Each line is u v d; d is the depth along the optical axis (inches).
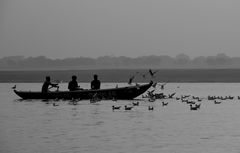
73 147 1382.9
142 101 3184.1
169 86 6929.1
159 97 3526.1
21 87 6624.0
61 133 1648.6
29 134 1622.8
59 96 3159.5
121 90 3122.5
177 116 2219.5
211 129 1754.4
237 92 4766.2
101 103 2957.7
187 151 1330.0
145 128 1780.3
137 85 3125.0
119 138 1537.9
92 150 1341.0
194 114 2317.9
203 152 1320.1
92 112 2400.3
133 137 1557.6
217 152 1320.1
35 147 1382.9
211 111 2493.8
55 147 1385.3
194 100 3390.7
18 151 1333.7
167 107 2721.5
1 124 1907.0
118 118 2117.4
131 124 1897.1
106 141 1486.2
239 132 1678.2
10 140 1505.9
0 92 4933.6
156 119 2080.5
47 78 3233.3
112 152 1317.7
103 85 7396.7
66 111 2453.2
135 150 1341.0
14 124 1903.3
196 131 1702.8
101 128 1776.6
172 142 1465.3
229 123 1943.9
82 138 1536.7
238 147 1389.0
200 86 6929.1
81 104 2891.2
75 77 3191.4
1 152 1322.6
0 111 2472.9
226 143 1453.0
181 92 4800.7
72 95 3147.1
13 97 3821.4
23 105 2859.3
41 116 2212.1
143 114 2306.8
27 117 2170.3
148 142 1467.8
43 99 3272.6
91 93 3125.0
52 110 2516.0
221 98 3430.1
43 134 1626.5
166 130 1722.4
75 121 2000.5
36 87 6560.0
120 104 2876.5
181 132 1675.7
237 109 2613.2
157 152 1318.9
